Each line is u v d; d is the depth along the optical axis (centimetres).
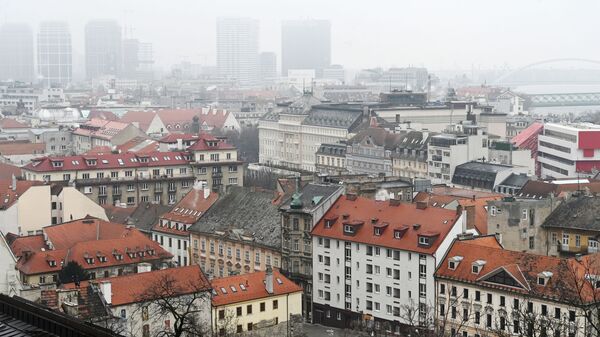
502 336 16788
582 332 17412
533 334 16662
